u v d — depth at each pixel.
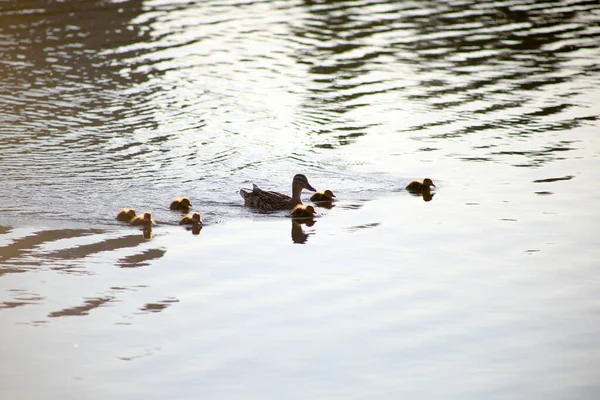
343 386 11.12
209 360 11.73
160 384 11.17
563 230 16.11
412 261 14.94
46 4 37.25
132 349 12.03
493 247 15.43
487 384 11.16
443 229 16.36
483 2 37.69
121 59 29.33
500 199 17.86
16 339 12.27
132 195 18.31
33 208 17.47
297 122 23.45
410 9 36.53
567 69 27.98
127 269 14.70
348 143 21.81
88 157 20.58
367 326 12.65
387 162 20.45
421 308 13.19
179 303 13.41
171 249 15.65
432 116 23.83
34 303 13.37
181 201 17.61
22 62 28.84
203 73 27.94
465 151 21.03
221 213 17.53
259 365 11.62
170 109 24.42
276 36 32.44
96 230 16.52
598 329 12.48
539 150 20.88
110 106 24.62
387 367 11.55
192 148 21.36
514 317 12.88
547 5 37.00
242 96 25.67
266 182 19.30
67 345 12.12
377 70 28.27
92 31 32.88
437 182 19.08
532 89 26.03
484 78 27.28
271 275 14.46
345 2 37.94
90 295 13.66
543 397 10.91
